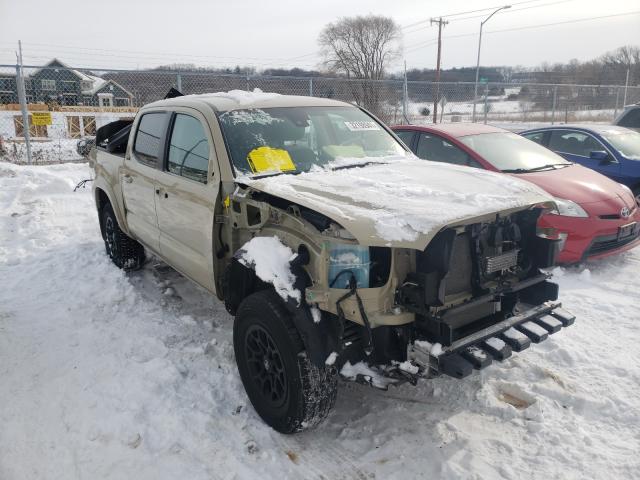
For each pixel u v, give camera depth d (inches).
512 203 117.6
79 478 110.0
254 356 128.1
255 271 119.5
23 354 159.5
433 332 107.5
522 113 779.4
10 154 535.8
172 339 169.9
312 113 171.2
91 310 191.8
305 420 116.2
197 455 116.7
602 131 331.9
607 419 130.3
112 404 134.0
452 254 114.3
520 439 123.3
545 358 157.9
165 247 177.9
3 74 531.5
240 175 139.9
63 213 329.1
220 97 170.1
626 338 170.6
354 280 109.0
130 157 200.2
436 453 118.3
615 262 247.8
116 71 478.9
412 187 126.6
